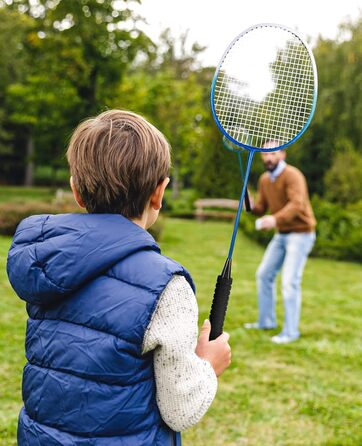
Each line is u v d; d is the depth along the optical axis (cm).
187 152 2628
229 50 207
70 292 131
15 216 1105
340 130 1828
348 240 1165
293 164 2116
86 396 130
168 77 2264
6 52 2462
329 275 964
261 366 450
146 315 127
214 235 1438
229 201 1906
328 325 597
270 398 385
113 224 134
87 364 129
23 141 3466
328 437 331
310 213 520
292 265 520
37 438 135
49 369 136
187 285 135
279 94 207
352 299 748
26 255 134
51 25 1562
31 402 138
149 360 133
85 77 1577
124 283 131
